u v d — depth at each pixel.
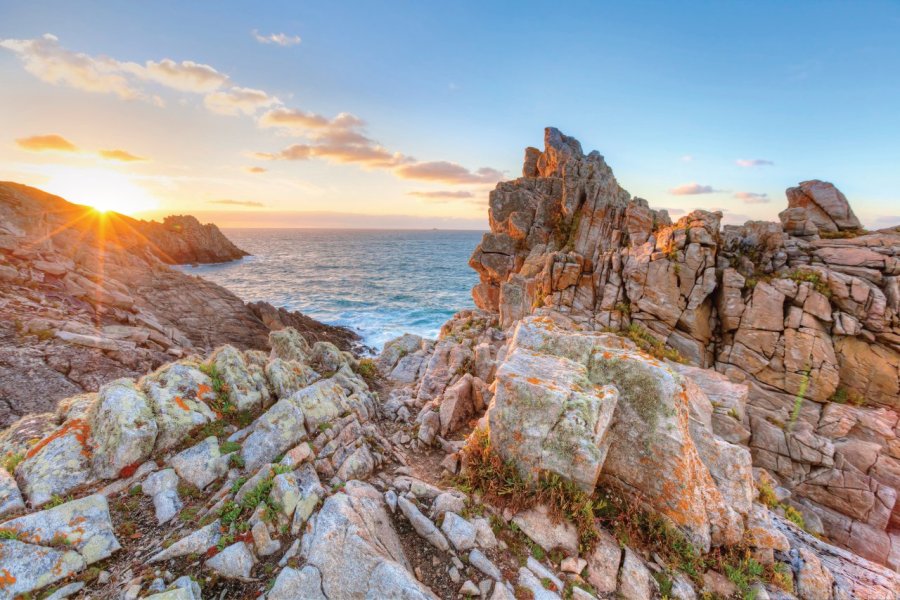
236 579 6.37
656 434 8.90
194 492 8.27
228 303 40.66
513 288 27.47
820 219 27.45
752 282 22.95
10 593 5.56
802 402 20.61
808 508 17.61
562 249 32.50
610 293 25.78
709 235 24.16
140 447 8.64
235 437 9.86
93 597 5.81
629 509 8.87
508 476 9.05
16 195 34.69
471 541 7.72
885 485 17.30
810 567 8.61
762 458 18.80
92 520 6.83
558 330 11.81
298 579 6.30
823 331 21.11
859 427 19.08
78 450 8.44
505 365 10.20
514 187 40.75
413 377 20.14
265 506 7.43
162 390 10.07
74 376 17.77
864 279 21.66
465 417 14.36
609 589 7.34
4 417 14.30
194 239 116.12
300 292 77.88
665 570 8.02
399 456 11.44
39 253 29.12
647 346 22.45
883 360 20.02
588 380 9.70
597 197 32.84
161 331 29.08
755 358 21.88
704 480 8.99
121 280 35.53
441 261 146.00
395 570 6.29
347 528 7.00
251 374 12.24
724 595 7.90
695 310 23.33
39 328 20.14
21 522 6.38
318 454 9.73
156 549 6.77
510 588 6.90
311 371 15.29
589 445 8.48
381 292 79.00
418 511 8.37
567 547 7.91
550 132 44.16
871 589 8.61
